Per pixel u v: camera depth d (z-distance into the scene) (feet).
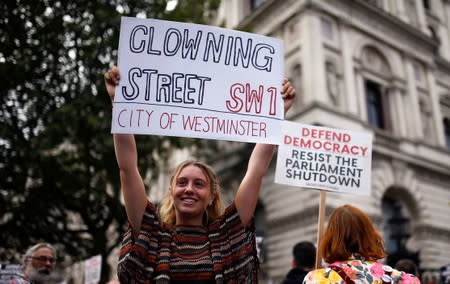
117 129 9.27
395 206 66.28
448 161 74.54
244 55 10.40
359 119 63.00
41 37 42.22
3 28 40.16
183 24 10.27
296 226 56.08
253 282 8.70
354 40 68.80
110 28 44.80
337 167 17.93
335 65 64.54
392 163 65.16
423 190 68.23
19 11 40.16
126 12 47.06
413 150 69.92
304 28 63.62
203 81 10.05
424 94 78.07
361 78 67.77
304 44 62.85
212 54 10.27
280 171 17.49
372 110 69.82
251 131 9.94
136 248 8.41
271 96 10.27
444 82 84.84
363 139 18.38
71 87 44.45
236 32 10.46
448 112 83.25
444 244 67.87
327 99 60.85
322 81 60.64
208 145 69.56
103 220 51.24
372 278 8.84
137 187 8.89
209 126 9.80
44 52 42.55
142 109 9.57
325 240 9.86
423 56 79.92
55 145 43.52
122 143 9.18
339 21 67.41
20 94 43.11
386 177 63.52
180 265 8.38
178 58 10.07
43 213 47.67
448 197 71.87
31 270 17.75
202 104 9.89
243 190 9.35
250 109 10.07
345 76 64.49
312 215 54.03
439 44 86.43
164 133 9.52
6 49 40.68
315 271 9.16
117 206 48.93
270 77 10.39
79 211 49.70
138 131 9.39
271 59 10.52
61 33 43.34
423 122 75.61
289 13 66.69
